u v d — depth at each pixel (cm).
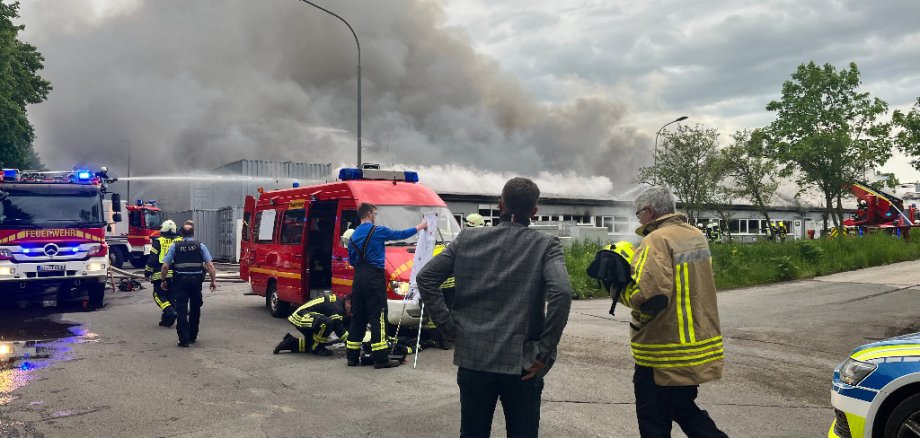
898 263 1827
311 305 838
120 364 773
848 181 3056
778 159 3183
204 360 796
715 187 3069
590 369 724
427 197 1062
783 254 1764
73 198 1350
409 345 849
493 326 302
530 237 309
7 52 3191
